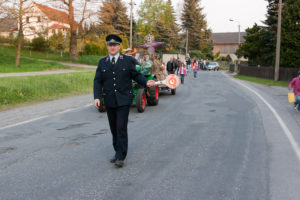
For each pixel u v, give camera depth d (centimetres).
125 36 5531
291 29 2381
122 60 459
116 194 359
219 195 358
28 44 4747
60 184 389
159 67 1312
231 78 2975
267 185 388
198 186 384
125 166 460
